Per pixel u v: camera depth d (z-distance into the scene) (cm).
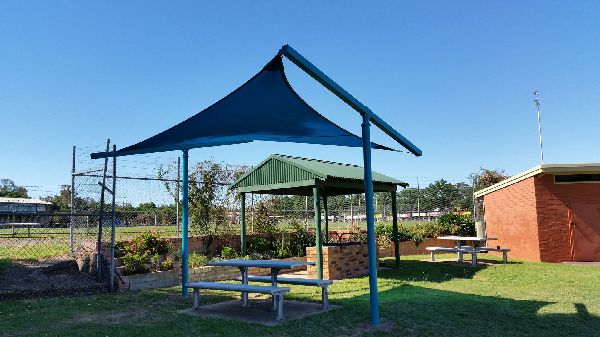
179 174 1365
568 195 1545
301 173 1155
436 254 1850
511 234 1723
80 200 1193
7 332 598
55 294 912
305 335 580
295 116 721
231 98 623
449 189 2888
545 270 1235
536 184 1562
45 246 1470
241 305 789
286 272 1334
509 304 772
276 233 1570
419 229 2053
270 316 691
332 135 850
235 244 1453
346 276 1188
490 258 1636
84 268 1128
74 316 702
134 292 946
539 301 799
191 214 1438
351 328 614
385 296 867
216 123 731
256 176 1277
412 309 731
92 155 795
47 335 580
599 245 1509
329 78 612
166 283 1052
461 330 602
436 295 873
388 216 2730
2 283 959
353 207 2358
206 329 611
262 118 729
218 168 1531
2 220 2008
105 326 630
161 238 1227
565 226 1530
